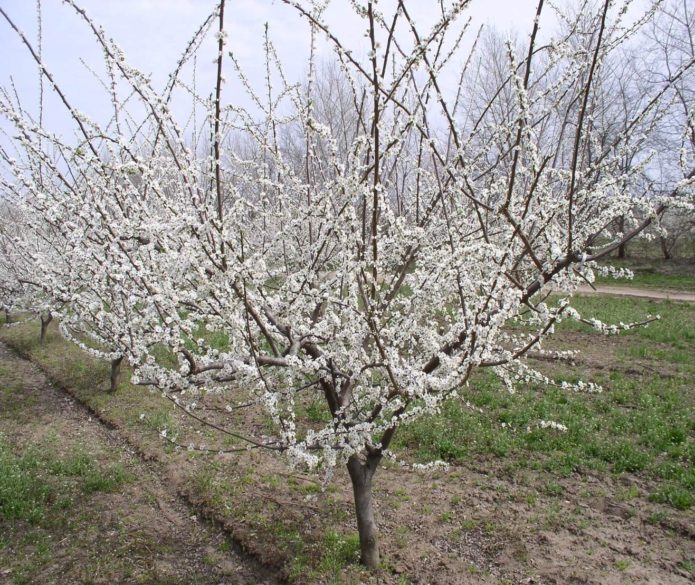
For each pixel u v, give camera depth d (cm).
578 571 383
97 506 511
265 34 325
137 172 281
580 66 279
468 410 664
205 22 271
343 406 344
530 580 378
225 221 279
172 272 299
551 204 308
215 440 630
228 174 384
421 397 290
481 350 270
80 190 346
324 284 340
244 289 289
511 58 240
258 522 462
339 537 432
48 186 420
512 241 266
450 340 311
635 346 934
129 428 683
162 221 334
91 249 358
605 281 1855
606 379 763
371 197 289
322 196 315
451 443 573
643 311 1241
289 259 404
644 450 548
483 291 305
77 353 1060
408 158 343
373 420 364
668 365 824
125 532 468
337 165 303
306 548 423
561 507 466
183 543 454
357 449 340
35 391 875
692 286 1691
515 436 589
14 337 1245
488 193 327
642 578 374
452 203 349
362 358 332
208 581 405
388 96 241
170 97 307
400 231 317
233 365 285
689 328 1041
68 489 543
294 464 326
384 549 416
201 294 293
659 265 2062
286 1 216
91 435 684
